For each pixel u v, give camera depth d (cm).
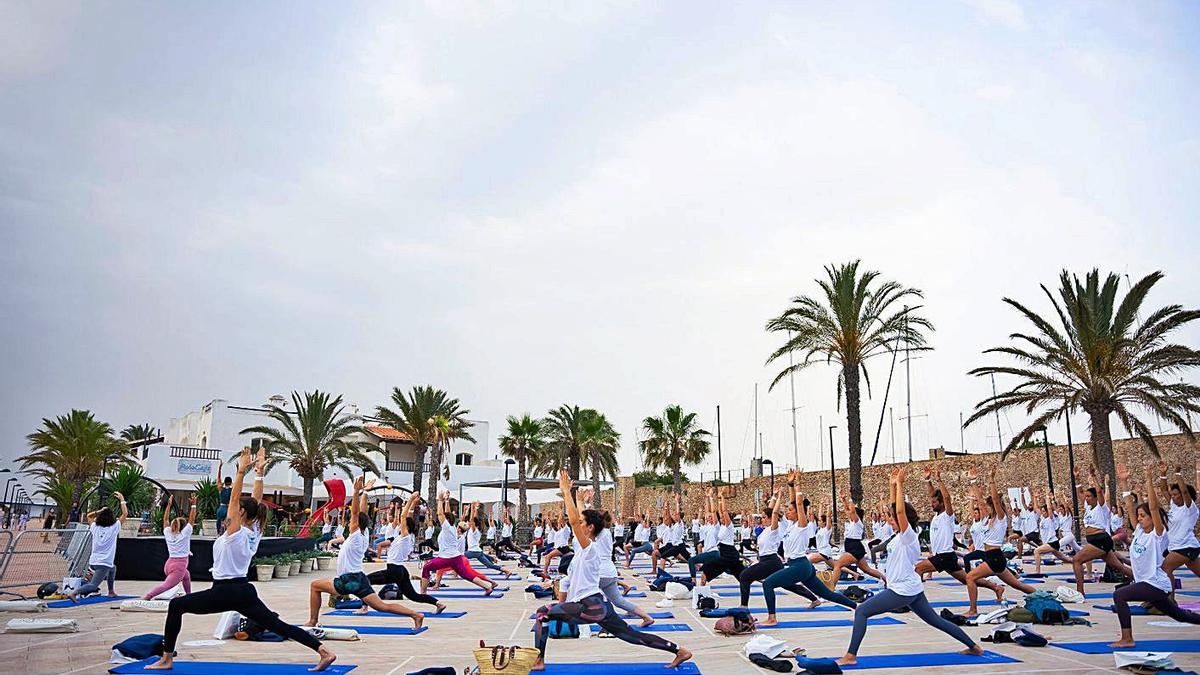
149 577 1980
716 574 1630
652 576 2348
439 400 5300
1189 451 3541
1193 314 2822
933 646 1070
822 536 2352
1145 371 2980
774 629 1249
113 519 1612
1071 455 3216
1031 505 2716
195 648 1037
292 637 897
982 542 1641
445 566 1894
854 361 3438
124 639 1109
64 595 1564
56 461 5306
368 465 4956
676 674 906
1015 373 3162
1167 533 1380
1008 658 968
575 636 1173
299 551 2602
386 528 2795
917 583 963
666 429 5728
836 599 1269
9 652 1003
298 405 4822
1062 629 1183
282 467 5838
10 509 4109
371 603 1207
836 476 4969
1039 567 2089
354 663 958
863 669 920
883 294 3419
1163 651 984
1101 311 3014
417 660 985
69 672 878
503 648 839
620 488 6519
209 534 2850
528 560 2856
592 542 926
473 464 7444
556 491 5572
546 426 5422
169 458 5512
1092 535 1603
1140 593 1005
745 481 5609
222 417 6350
